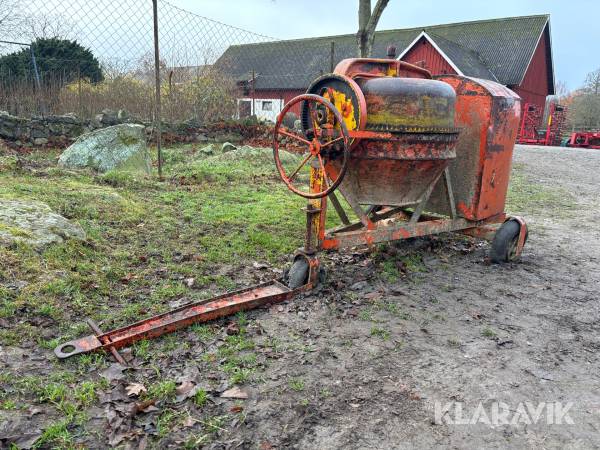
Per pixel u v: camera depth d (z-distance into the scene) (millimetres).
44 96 12352
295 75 29766
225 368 2898
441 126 4035
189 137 12898
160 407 2545
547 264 5133
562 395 2795
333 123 3779
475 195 4812
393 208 5148
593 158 15633
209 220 5801
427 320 3654
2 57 13414
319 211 3922
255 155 10500
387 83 3852
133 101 13312
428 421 2525
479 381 2893
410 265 4832
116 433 2338
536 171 12578
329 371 2930
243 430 2412
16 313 3254
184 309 3426
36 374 2713
